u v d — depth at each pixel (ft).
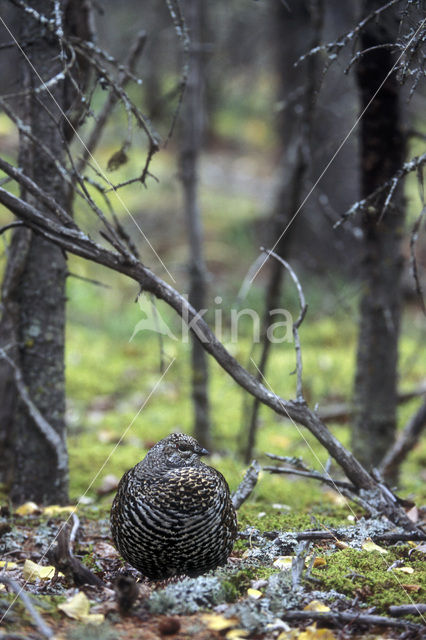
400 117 30.50
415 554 22.29
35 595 18.89
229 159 128.36
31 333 28.96
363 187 31.71
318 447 45.80
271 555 21.65
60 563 20.06
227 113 126.62
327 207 35.70
